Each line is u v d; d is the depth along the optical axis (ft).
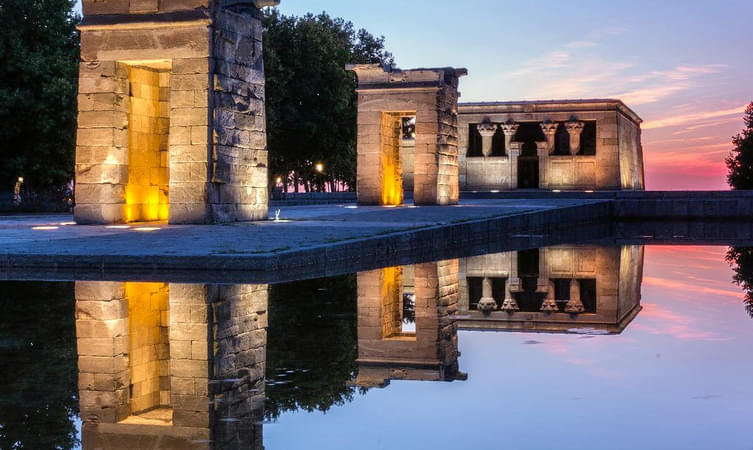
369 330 29.76
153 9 74.18
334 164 198.08
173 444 15.15
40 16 143.64
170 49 73.51
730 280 50.16
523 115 189.78
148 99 80.74
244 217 78.69
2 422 16.37
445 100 130.00
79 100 75.92
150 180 81.35
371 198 130.52
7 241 52.70
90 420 16.78
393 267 52.90
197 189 73.15
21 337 26.05
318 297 36.65
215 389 19.80
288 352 24.82
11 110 135.54
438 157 127.03
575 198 164.86
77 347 24.70
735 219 145.48
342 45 209.05
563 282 49.14
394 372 22.38
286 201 177.27
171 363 22.76
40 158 140.77
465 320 33.58
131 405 18.17
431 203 127.13
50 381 20.34
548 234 99.55
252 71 80.18
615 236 98.02
